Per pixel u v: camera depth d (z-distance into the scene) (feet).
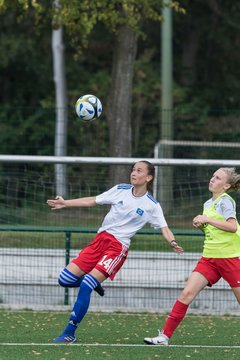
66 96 270.46
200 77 304.91
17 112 241.76
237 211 104.01
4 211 118.52
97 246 77.82
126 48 161.17
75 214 114.62
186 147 140.15
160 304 104.47
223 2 291.58
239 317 99.25
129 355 71.82
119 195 77.46
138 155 165.78
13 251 106.22
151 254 105.09
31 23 278.26
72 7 141.79
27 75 300.81
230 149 138.10
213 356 72.59
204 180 113.70
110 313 100.27
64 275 78.13
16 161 103.65
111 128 161.58
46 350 73.72
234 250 74.69
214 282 75.66
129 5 143.64
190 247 105.40
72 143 166.50
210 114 213.66
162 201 113.19
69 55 289.12
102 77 284.41
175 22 289.33
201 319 96.99
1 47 281.33
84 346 76.07
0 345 76.43
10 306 102.47
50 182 119.03
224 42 293.23
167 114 155.74
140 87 273.13
